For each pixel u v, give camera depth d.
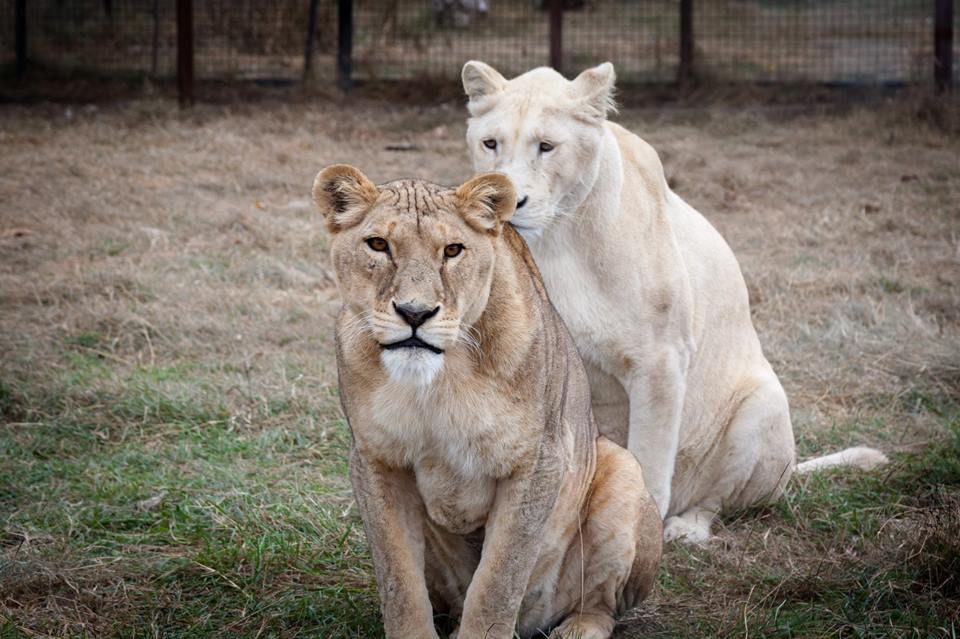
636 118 23.19
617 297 7.71
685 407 8.41
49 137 20.94
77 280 13.13
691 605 7.00
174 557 7.34
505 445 5.61
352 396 5.70
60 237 15.05
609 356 7.80
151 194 17.31
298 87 25.11
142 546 7.51
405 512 5.87
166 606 6.76
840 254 15.09
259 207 16.97
